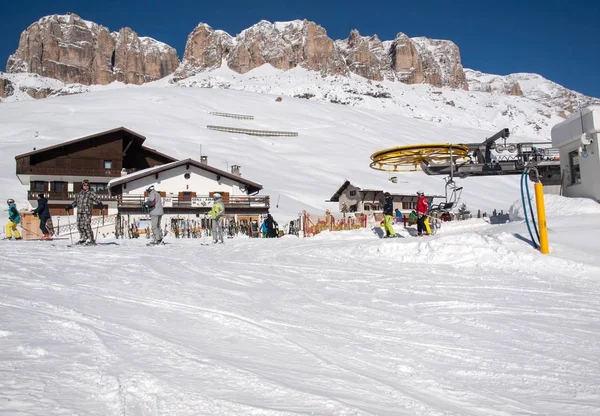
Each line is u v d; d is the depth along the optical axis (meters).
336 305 4.85
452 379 2.73
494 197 60.94
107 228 31.72
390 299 5.27
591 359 3.18
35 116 84.88
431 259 8.83
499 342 3.57
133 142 46.44
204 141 75.62
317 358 2.97
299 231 24.19
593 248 8.62
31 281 5.58
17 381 2.27
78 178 43.28
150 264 7.76
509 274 7.29
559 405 2.38
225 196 37.16
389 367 2.91
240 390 2.33
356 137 100.25
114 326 3.49
